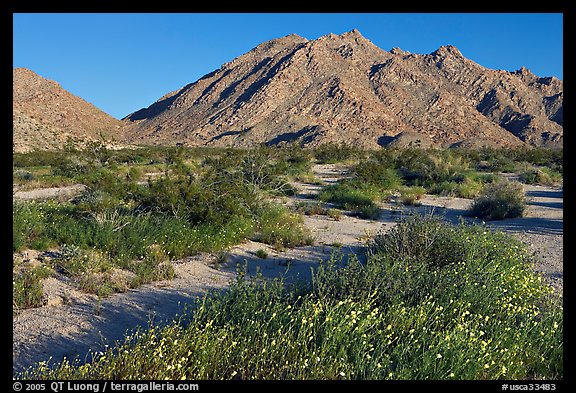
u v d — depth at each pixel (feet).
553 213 66.28
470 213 64.69
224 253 39.06
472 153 203.10
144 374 16.85
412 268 27.20
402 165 123.03
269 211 53.42
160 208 46.24
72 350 21.03
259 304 22.54
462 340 18.08
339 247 43.39
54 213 46.29
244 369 18.02
